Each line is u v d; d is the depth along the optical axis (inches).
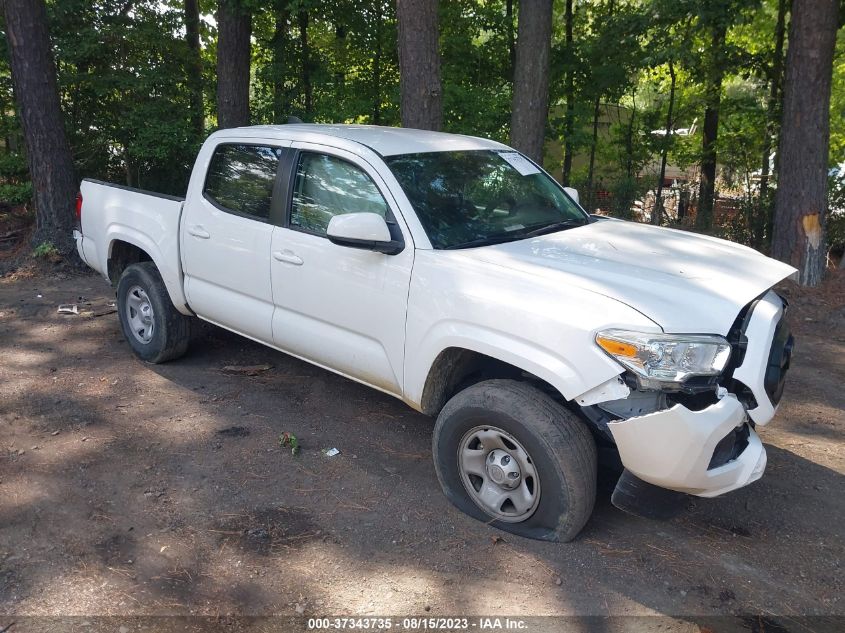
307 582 120.5
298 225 169.9
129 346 237.3
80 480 151.8
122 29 432.8
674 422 111.9
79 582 119.1
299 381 208.7
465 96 495.8
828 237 402.0
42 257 346.3
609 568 125.3
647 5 440.8
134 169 490.9
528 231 160.6
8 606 113.0
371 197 155.6
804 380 223.3
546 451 123.8
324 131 177.2
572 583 121.1
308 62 529.0
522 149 397.1
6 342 241.0
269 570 123.4
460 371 146.6
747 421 125.9
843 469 165.0
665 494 121.6
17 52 337.1
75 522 136.3
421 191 153.9
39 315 274.8
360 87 546.9
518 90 392.5
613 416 119.5
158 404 191.2
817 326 282.0
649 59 432.1
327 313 162.7
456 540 132.7
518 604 115.8
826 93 315.3
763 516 144.2
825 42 310.7
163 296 209.8
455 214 154.3
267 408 190.1
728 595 119.1
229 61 461.7
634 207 539.2
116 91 451.5
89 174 483.8
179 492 148.0
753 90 501.7
